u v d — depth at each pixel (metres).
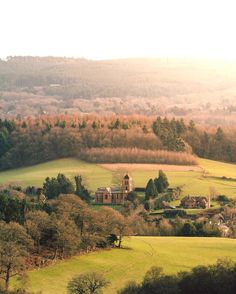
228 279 187.88
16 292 187.12
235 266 196.62
